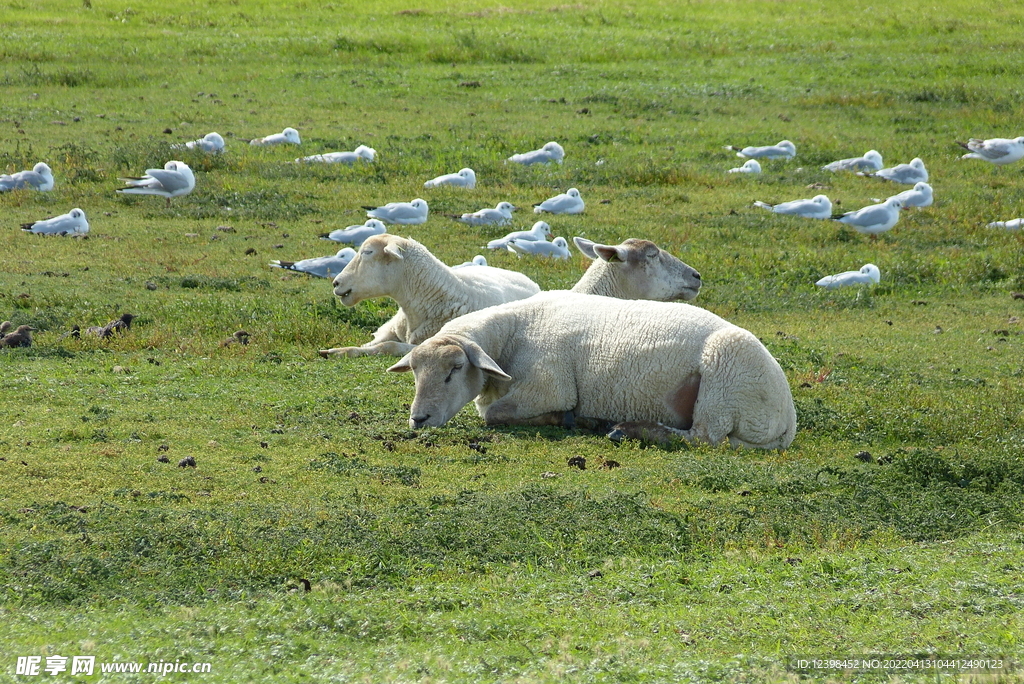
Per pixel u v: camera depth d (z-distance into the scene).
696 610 17.28
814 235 54.69
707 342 26.53
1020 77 99.06
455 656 15.49
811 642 15.93
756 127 81.31
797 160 72.50
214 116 77.94
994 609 17.14
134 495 21.48
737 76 99.62
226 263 45.38
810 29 125.25
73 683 14.20
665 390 26.66
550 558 19.58
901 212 60.38
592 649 15.80
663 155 71.62
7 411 26.89
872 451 26.86
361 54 104.62
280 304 38.56
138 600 17.58
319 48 105.06
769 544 20.53
